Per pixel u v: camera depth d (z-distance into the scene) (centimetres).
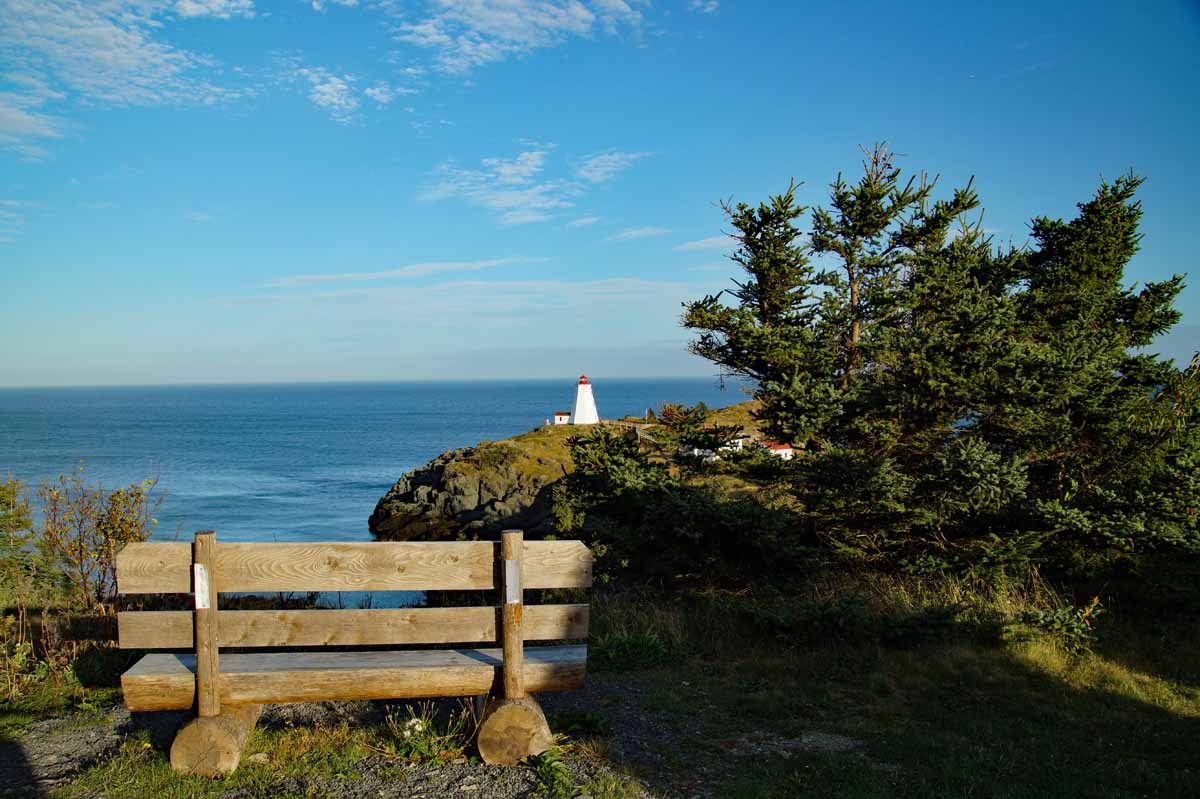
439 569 501
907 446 1063
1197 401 1055
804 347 1216
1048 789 482
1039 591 910
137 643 483
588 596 1062
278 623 489
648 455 1273
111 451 7394
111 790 446
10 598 865
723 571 988
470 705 556
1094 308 1287
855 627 769
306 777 465
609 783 465
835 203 1316
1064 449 1038
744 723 591
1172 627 841
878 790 466
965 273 1205
